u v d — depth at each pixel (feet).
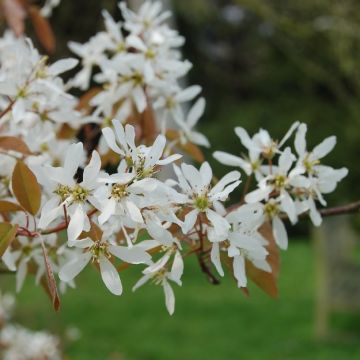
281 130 9.46
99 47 1.36
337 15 4.42
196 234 0.89
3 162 1.04
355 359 4.27
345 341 4.61
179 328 4.90
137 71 1.19
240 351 4.44
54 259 1.04
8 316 2.70
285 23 4.37
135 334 4.75
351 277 4.79
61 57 2.57
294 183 0.95
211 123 10.20
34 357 2.62
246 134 1.01
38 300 4.95
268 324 4.98
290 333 4.79
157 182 0.76
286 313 5.22
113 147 0.76
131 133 0.77
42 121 1.14
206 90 11.02
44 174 0.79
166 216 0.78
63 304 5.27
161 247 0.84
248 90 10.78
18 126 1.15
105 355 4.32
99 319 5.01
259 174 1.00
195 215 0.81
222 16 10.96
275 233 0.97
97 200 0.77
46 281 1.06
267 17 4.34
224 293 5.78
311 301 5.55
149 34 1.28
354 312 4.88
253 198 0.95
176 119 1.22
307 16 4.77
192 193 0.82
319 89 9.39
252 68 11.00
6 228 0.80
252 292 5.81
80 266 0.79
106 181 0.75
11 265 0.97
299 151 0.98
